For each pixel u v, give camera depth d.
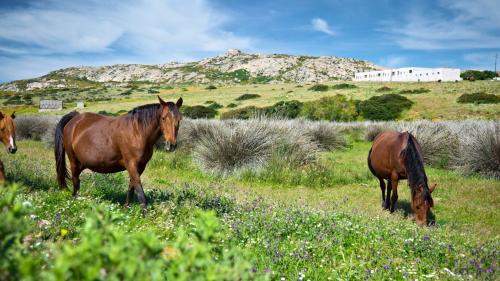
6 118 7.52
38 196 6.30
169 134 6.07
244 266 2.04
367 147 20.78
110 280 1.45
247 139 12.83
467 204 9.30
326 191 10.87
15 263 1.71
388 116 42.84
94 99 86.00
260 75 173.88
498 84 63.97
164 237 4.95
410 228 6.38
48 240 3.99
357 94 60.69
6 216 1.82
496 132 12.96
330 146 19.12
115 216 2.20
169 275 1.81
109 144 6.56
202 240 2.09
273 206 7.58
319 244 5.25
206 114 48.12
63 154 7.41
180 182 11.03
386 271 4.53
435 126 17.30
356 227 6.07
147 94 96.88
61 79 189.25
